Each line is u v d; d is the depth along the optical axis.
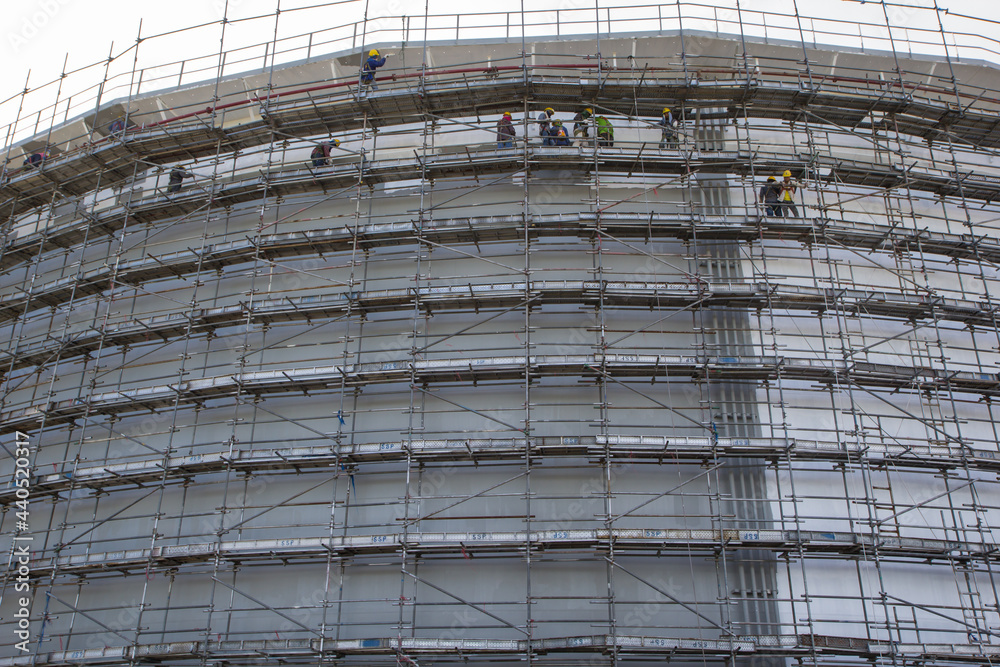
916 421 22.25
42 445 24.45
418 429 21.31
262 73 28.62
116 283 24.72
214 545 19.69
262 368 23.00
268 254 23.98
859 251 24.09
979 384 21.78
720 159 23.25
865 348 21.30
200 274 24.81
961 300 22.61
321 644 18.23
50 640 21.42
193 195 24.94
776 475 20.14
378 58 24.86
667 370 20.88
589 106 24.41
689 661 18.53
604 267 23.03
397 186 24.98
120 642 20.91
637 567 19.69
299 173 24.16
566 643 17.80
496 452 19.75
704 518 20.20
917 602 20.09
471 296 21.48
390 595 19.89
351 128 25.55
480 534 18.95
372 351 22.27
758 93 24.02
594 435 20.47
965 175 24.39
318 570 20.44
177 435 22.88
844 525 20.55
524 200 22.95
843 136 26.23
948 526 21.11
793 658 18.88
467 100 24.27
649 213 22.30
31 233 27.58
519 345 22.12
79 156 26.48
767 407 21.59
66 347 24.17
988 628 19.56
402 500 20.38
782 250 23.75
